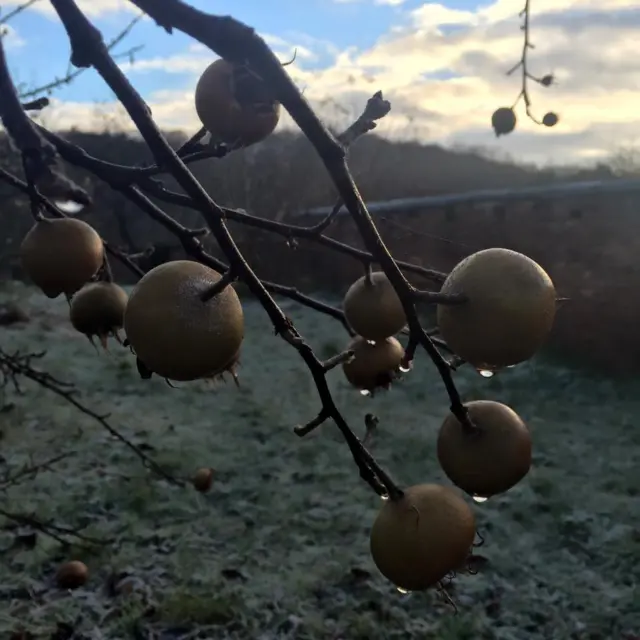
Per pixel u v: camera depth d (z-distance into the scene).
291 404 9.20
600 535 6.07
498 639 4.75
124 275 13.02
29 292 13.32
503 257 1.04
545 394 9.39
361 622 4.86
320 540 6.06
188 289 0.97
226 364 1.02
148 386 9.59
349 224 12.31
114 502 6.41
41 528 3.69
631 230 9.88
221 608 4.91
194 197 0.89
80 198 0.82
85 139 11.84
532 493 6.79
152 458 7.33
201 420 8.62
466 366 10.64
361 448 1.23
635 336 9.58
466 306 1.01
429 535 1.22
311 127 0.83
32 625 4.67
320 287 13.09
